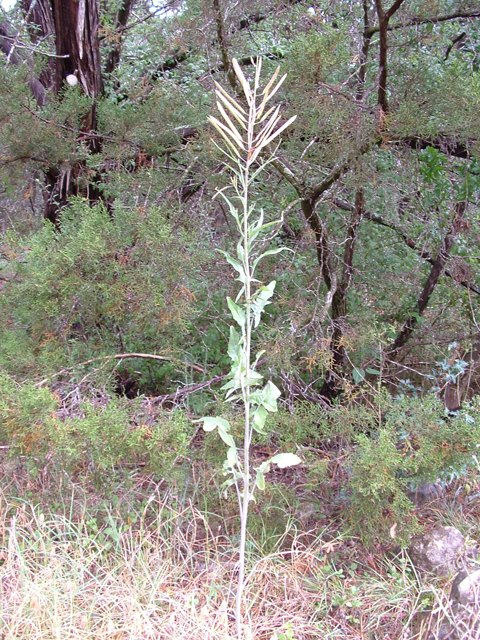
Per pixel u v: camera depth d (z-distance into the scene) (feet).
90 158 12.79
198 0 12.23
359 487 8.19
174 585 8.39
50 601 7.63
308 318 10.77
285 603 8.17
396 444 9.57
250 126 6.11
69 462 9.02
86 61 13.76
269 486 9.05
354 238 12.05
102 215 10.32
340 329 11.00
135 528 9.36
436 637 7.34
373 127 10.26
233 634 7.64
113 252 9.77
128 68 18.07
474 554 8.56
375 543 9.10
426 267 14.75
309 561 8.70
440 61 13.67
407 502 8.39
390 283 13.29
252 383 6.75
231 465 6.89
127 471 9.78
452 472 9.17
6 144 12.46
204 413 10.89
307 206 11.47
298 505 9.53
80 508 9.55
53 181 14.57
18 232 14.47
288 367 9.80
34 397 8.27
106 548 8.75
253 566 8.50
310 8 12.25
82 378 10.16
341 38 10.17
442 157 11.75
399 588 8.22
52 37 17.58
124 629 7.38
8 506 9.21
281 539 9.19
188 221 11.85
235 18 12.94
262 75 12.67
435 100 10.62
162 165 13.85
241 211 13.10
